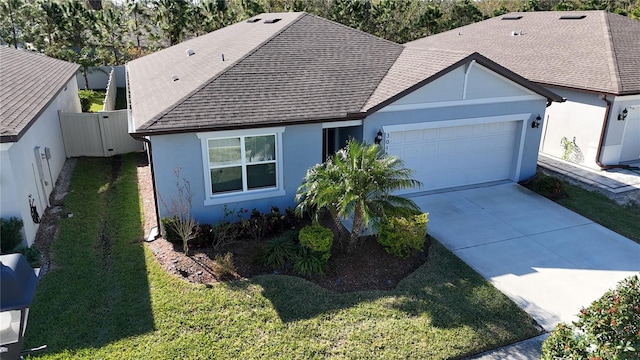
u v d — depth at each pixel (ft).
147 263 36.88
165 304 31.58
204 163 41.32
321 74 50.42
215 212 43.29
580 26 77.56
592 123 61.93
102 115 63.41
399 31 142.31
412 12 153.89
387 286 34.78
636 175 60.49
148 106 44.83
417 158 52.03
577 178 59.36
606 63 63.10
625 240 43.11
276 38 55.62
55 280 34.12
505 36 87.61
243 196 43.78
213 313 30.78
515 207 50.06
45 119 51.39
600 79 60.44
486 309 32.07
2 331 10.19
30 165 42.27
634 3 164.86
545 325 30.99
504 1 197.77
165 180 40.75
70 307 31.22
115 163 62.85
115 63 120.98
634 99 60.03
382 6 142.20
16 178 36.99
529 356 28.22
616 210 49.93
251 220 41.93
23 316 10.19
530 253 40.45
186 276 35.01
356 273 36.19
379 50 58.59
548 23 85.66
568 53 70.79
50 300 31.78
